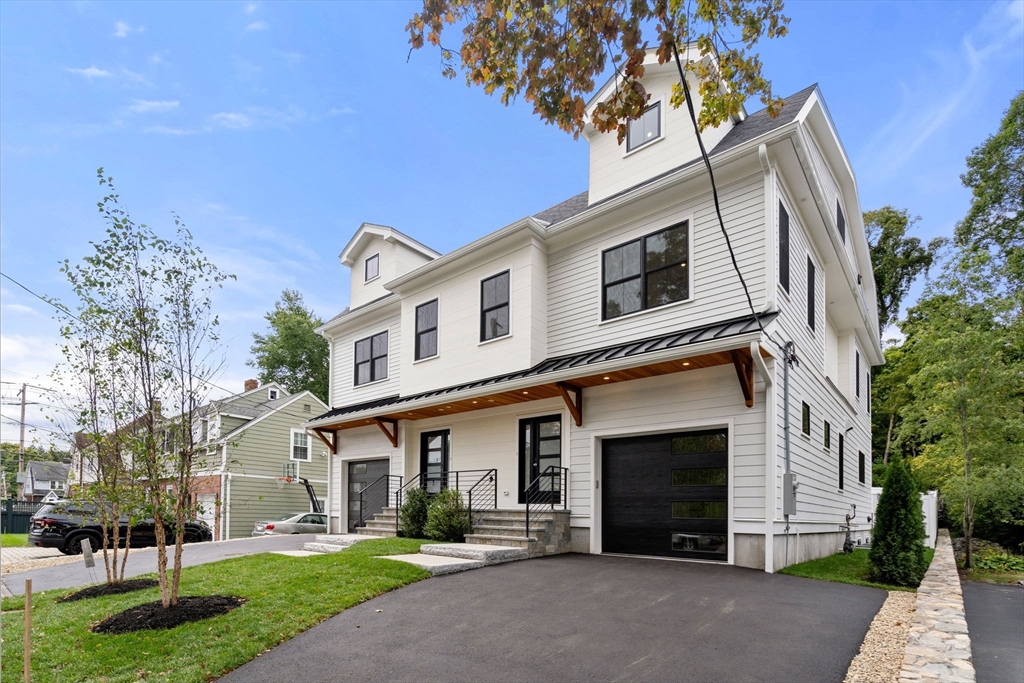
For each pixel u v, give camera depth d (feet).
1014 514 45.34
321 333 63.05
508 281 41.57
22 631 20.04
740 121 38.91
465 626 18.90
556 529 34.35
